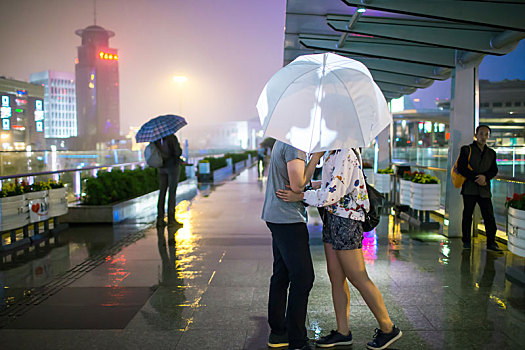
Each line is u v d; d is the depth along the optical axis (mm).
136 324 3275
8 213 5789
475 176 5555
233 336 3061
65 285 4258
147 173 10531
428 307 3609
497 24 4875
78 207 7664
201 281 4355
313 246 5863
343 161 2713
